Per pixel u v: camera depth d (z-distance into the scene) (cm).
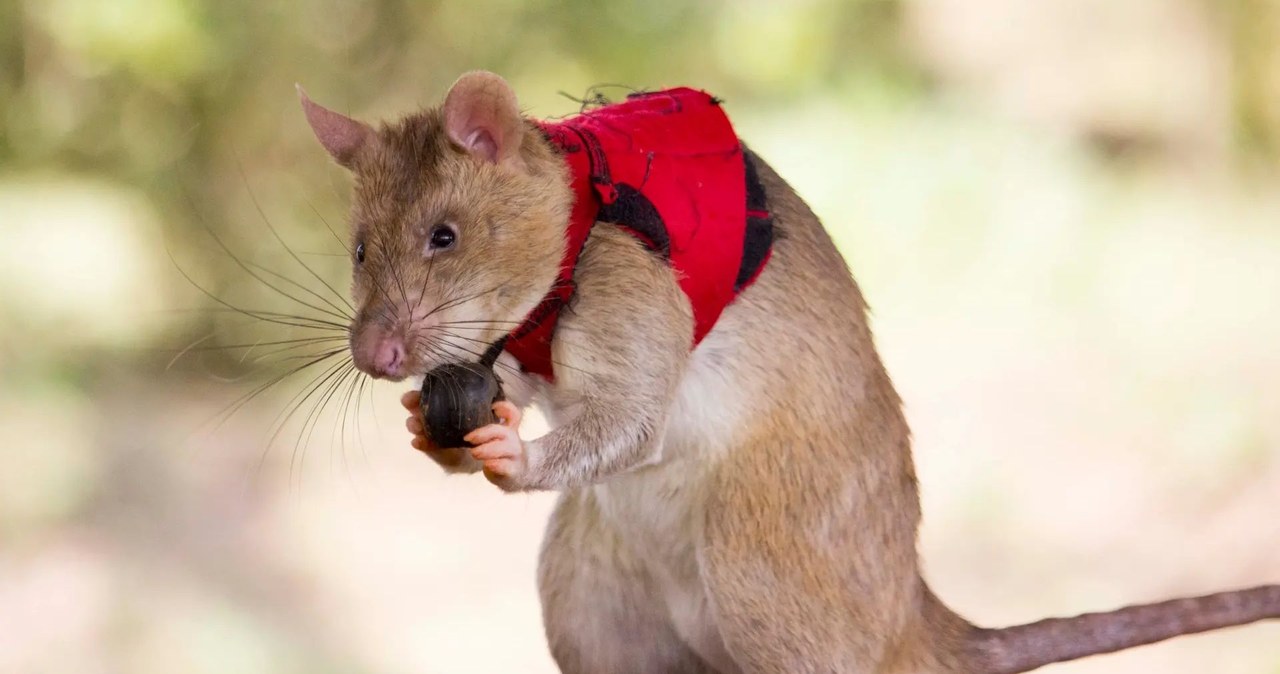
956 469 1131
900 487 466
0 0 1310
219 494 1151
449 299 391
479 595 1031
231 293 1320
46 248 1363
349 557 1077
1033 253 1437
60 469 1150
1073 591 972
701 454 435
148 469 1173
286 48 1318
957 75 1634
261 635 973
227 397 1278
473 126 398
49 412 1232
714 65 1480
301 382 1261
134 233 1358
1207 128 1617
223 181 1334
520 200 395
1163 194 1552
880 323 1369
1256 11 1599
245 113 1320
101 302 1348
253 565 1063
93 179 1419
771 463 432
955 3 1645
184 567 1053
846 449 443
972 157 1520
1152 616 475
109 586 1020
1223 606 473
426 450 398
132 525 1109
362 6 1328
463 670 939
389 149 409
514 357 419
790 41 1497
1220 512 1048
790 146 1485
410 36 1341
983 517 1074
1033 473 1113
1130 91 1627
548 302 402
